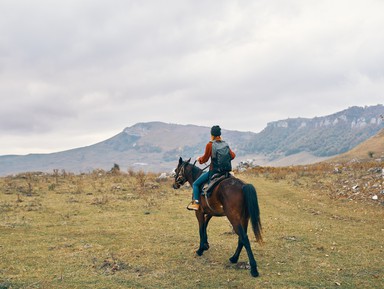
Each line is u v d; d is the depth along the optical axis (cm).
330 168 3216
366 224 1309
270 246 977
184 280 715
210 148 820
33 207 1538
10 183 2175
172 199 1841
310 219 1406
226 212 755
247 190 732
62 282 699
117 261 830
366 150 11788
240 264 798
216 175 808
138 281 708
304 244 1001
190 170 955
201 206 852
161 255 890
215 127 838
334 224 1300
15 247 955
